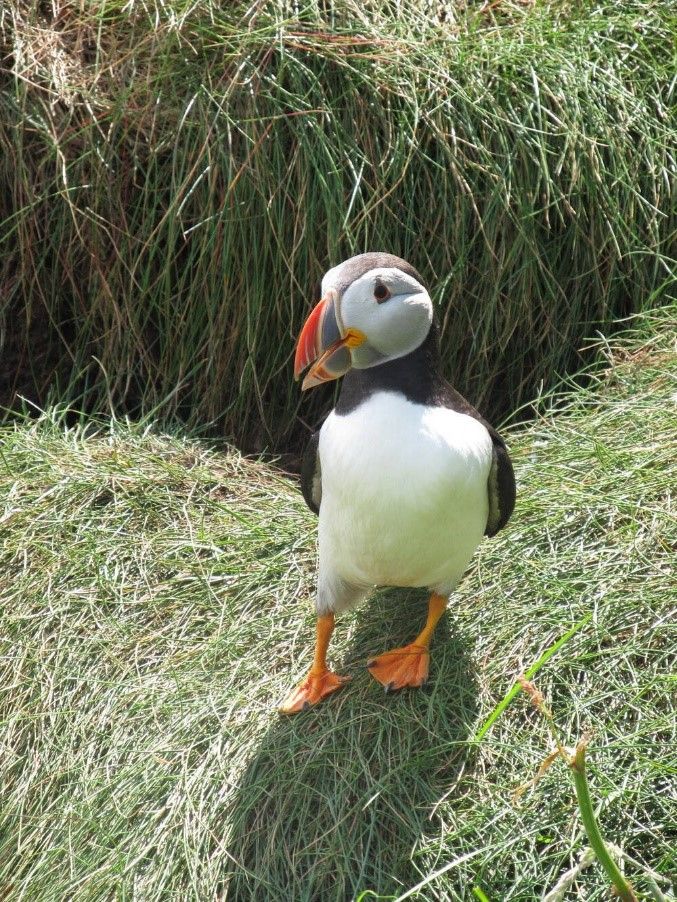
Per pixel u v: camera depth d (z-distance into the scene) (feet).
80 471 3.72
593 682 3.00
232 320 4.05
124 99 3.94
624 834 2.75
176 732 3.09
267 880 2.82
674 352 3.87
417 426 2.84
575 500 3.41
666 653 3.00
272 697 3.14
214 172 3.91
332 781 2.92
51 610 3.37
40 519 3.59
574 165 3.99
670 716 2.87
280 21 4.01
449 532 2.89
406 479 2.82
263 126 3.94
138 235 4.01
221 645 3.27
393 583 3.04
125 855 2.91
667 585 3.13
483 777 2.88
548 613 3.14
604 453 3.52
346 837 2.84
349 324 2.83
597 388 3.98
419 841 2.80
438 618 3.10
